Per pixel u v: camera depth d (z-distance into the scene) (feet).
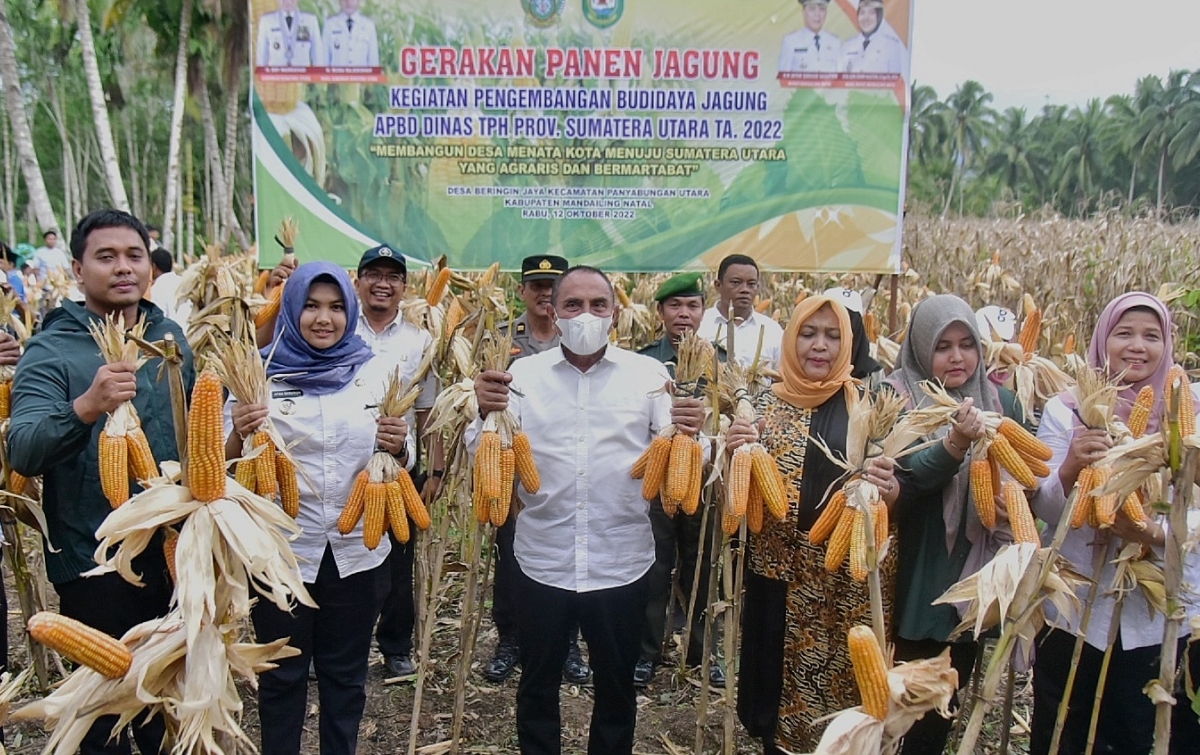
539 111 20.66
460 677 11.93
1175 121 112.68
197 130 145.07
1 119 130.31
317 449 10.86
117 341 8.70
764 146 20.77
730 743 10.78
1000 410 10.80
